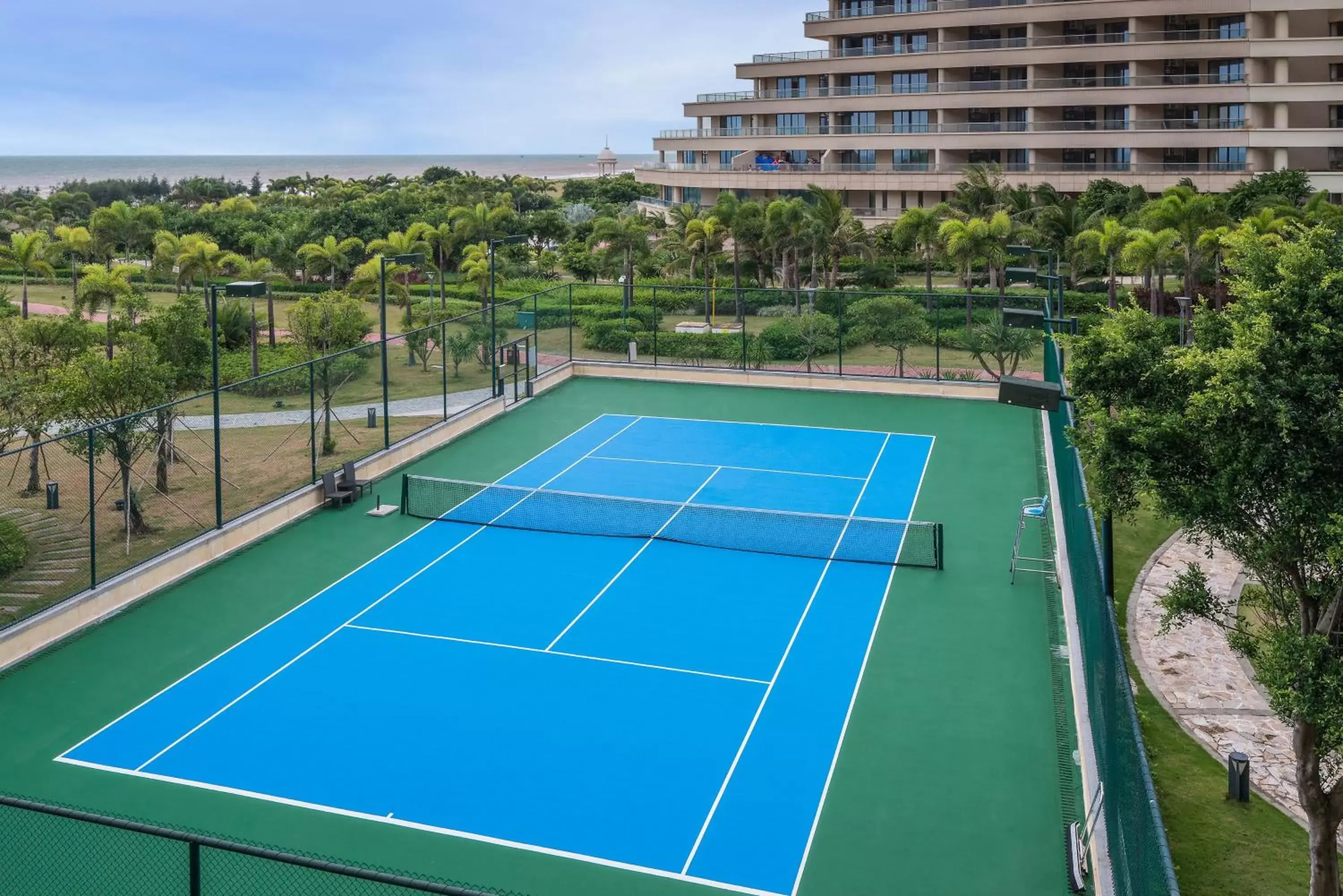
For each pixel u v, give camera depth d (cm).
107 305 6412
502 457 3219
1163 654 2041
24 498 2584
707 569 2391
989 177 8531
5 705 1830
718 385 4062
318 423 3125
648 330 4459
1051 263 4500
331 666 1958
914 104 9162
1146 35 8438
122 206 7538
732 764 1641
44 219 10138
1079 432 1309
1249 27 8062
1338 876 1270
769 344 4081
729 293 4806
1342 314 1089
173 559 2336
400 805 1533
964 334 3912
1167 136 8269
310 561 2444
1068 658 1962
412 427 3325
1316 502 1088
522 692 1861
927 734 1722
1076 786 1580
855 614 2162
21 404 2539
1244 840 1484
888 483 2962
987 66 8862
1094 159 8744
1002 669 1933
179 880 1323
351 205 8756
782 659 1980
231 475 2797
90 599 2141
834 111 9581
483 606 2212
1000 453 3206
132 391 2541
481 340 3841
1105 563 1552
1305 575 1215
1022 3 8719
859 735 1720
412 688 1877
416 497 2833
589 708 1806
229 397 3231
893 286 6650
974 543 2519
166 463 2589
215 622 2147
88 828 1453
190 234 8394
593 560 2444
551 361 4228
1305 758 1206
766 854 1427
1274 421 1080
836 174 9444
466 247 6888
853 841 1455
